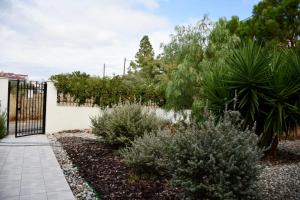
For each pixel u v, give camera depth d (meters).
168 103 11.21
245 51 7.15
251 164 3.52
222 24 11.30
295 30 14.97
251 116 6.78
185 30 11.30
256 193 3.54
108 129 7.70
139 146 5.48
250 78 6.68
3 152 7.68
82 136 10.43
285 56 7.32
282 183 5.04
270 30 14.90
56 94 11.71
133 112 7.64
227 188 3.42
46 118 11.33
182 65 10.28
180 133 3.90
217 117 6.76
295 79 6.91
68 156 7.28
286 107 6.71
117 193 4.61
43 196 4.54
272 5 15.77
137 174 5.44
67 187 4.99
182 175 3.69
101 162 6.49
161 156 5.11
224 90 7.04
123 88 13.27
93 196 4.57
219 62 9.52
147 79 18.42
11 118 13.66
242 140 3.65
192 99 10.53
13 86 13.07
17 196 4.52
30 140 9.52
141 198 4.39
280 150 8.56
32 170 6.02
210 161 3.40
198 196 3.56
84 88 12.42
